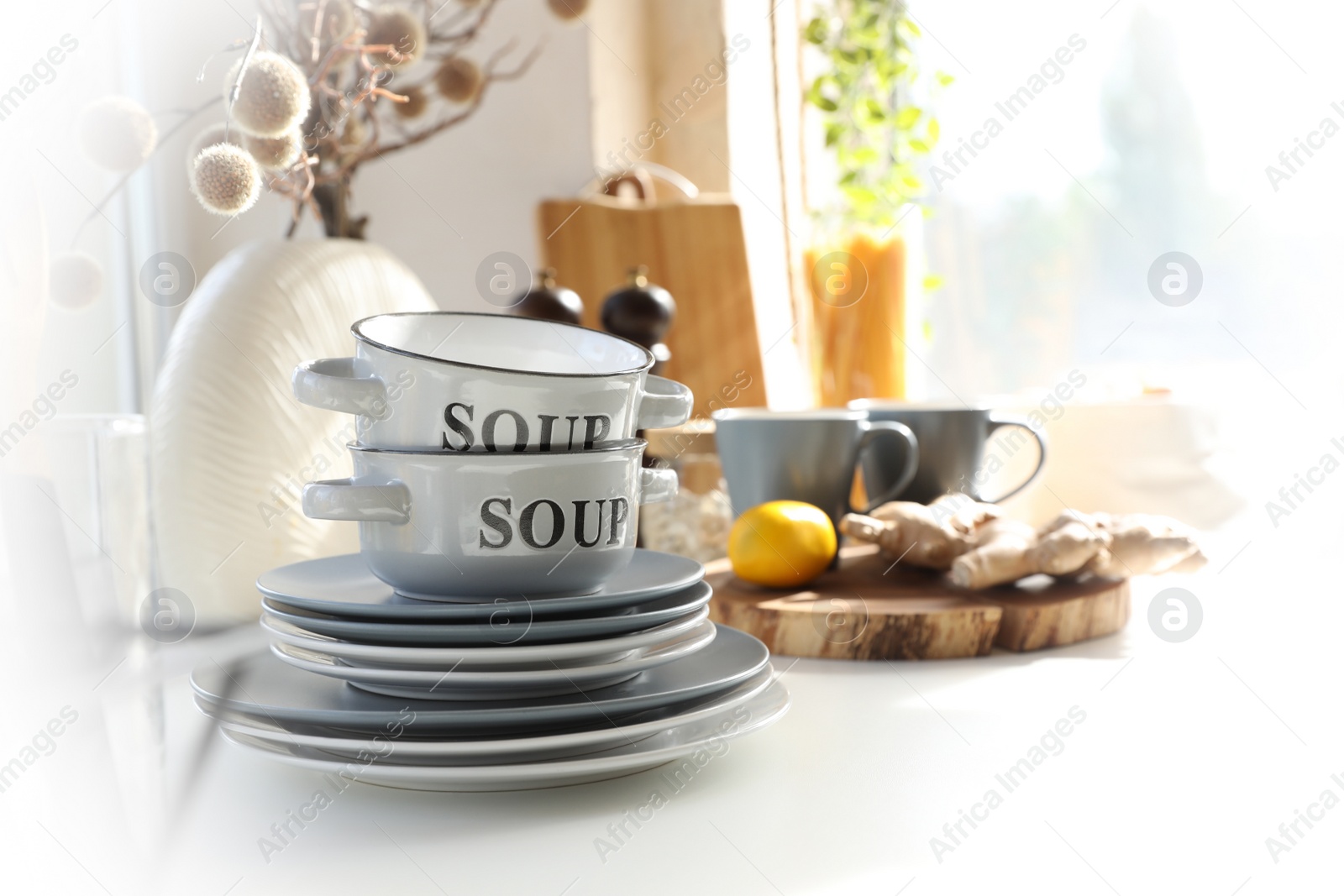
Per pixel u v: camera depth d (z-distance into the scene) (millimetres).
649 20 2041
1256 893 979
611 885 1011
